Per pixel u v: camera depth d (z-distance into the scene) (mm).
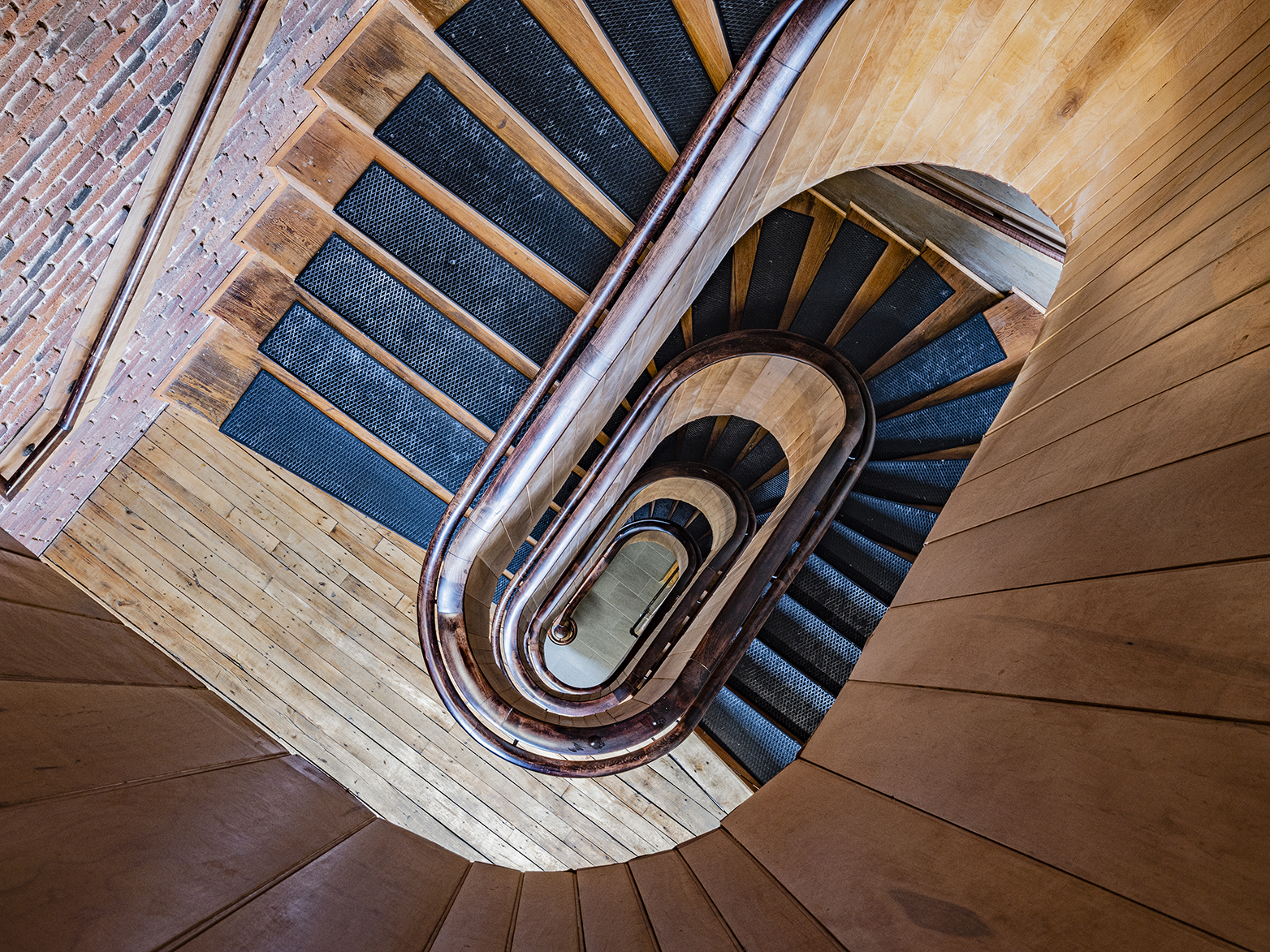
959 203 4098
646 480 5516
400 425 3461
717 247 3080
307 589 4547
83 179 2189
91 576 4363
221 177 2750
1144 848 618
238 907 656
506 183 2736
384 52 2564
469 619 3422
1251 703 617
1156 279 1524
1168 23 2275
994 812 789
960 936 690
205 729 890
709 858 1101
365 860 884
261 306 3223
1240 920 515
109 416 3703
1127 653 784
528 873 1127
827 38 2258
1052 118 2686
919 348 4301
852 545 4457
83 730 694
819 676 4133
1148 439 1070
